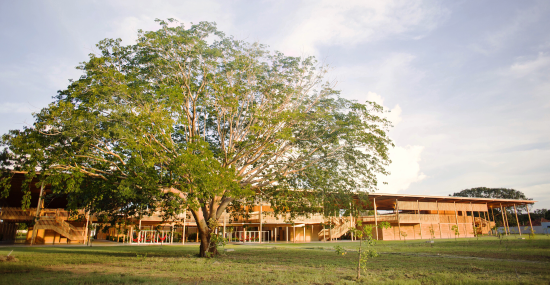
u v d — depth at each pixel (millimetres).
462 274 11680
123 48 17406
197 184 14617
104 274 12062
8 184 14109
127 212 20297
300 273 12695
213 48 18875
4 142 13250
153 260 17672
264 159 21172
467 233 60000
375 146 20062
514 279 10531
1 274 11961
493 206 66375
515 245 27672
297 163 20703
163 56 18031
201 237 20594
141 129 14109
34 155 13086
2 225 40719
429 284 9922
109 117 14109
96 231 52094
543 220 95312
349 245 35875
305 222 46938
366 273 12438
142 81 17016
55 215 35969
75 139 13852
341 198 21516
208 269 13922
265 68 21047
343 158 20984
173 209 18266
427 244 33750
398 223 51594
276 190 20875
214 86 18047
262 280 10891
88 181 16375
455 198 55000
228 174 15320
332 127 20203
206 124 22078
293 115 17719
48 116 13195
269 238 51688
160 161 14711
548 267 13797
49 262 16328
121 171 15641
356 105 20172
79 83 14445
